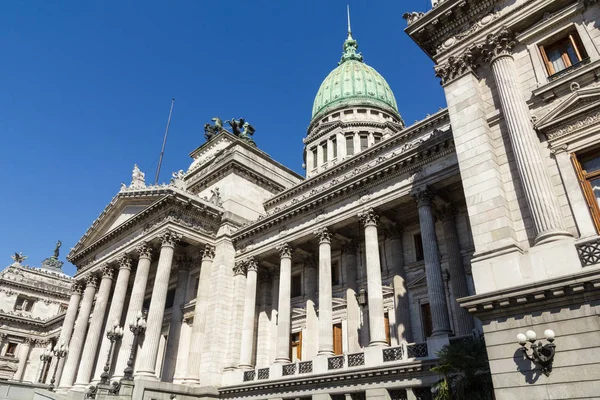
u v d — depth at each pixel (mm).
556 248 16422
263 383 35156
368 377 29125
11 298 83125
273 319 43656
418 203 31312
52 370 60344
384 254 37844
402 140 43656
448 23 24406
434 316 27484
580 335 14766
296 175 60531
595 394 13875
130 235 48719
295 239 39875
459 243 32344
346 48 97625
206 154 64688
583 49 19609
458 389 19172
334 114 81875
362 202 35156
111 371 44438
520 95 20141
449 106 22469
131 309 42125
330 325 34219
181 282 47250
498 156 20203
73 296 55375
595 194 17266
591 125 17797
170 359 43500
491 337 16797
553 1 20641
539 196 17578
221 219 47594
